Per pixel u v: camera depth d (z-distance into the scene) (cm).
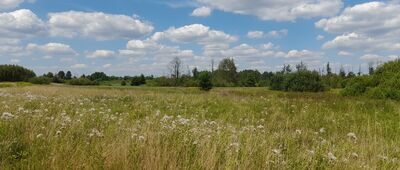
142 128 748
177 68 8100
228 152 591
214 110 1459
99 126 845
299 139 877
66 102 1387
